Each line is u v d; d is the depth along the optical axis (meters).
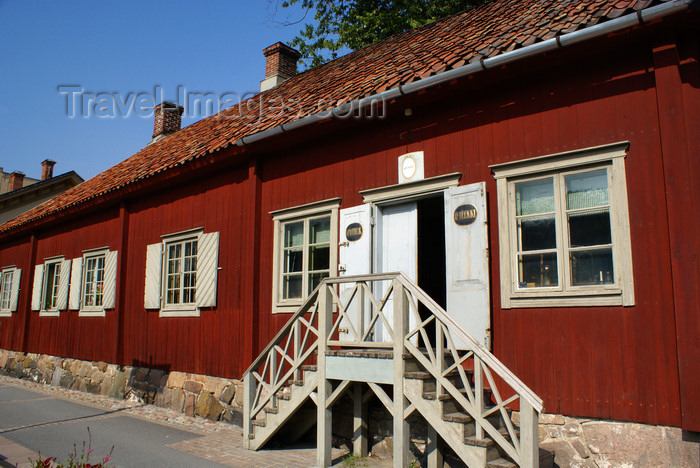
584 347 5.40
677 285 4.89
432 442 5.62
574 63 5.88
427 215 9.52
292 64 14.91
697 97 5.05
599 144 5.58
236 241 9.27
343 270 7.52
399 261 7.23
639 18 5.06
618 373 5.17
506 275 6.00
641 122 5.36
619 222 5.33
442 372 5.16
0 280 17.50
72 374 12.98
